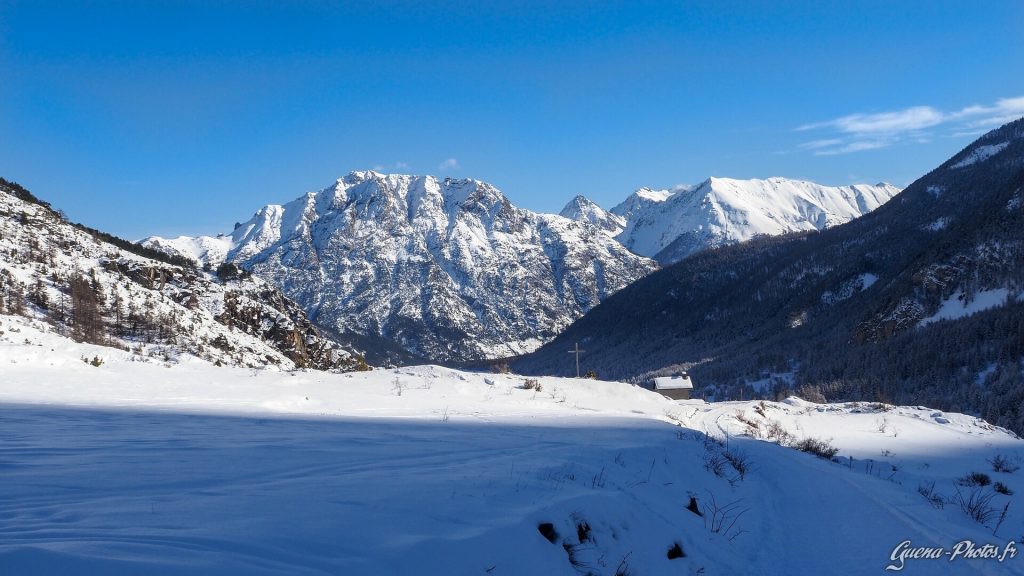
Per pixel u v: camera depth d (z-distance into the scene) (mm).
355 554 4969
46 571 3695
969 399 92812
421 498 6805
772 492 12328
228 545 4691
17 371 23047
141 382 23656
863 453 23703
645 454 11633
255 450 9609
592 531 7270
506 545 5871
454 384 28094
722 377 148875
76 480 6734
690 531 8539
